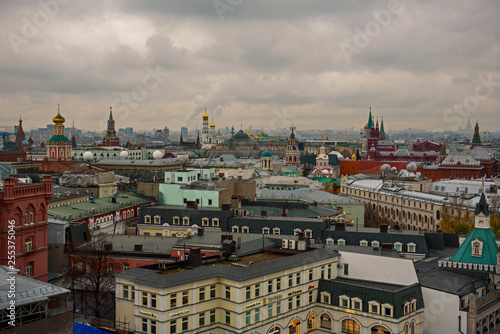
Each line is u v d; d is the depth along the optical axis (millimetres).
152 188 186625
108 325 94688
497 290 102062
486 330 97750
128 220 167750
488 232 108312
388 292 92750
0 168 138875
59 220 129125
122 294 90812
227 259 101938
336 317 98750
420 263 115938
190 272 87688
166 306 82875
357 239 127500
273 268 93062
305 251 105500
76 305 107125
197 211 148875
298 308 98625
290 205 178000
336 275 107375
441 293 96562
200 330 87938
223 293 89438
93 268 109312
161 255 117125
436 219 190375
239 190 195250
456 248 125688
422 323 97562
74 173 191750
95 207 156750
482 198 109125
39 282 69938
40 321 64688
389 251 113062
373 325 93812
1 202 102875
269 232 138000
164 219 151625
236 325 87250
